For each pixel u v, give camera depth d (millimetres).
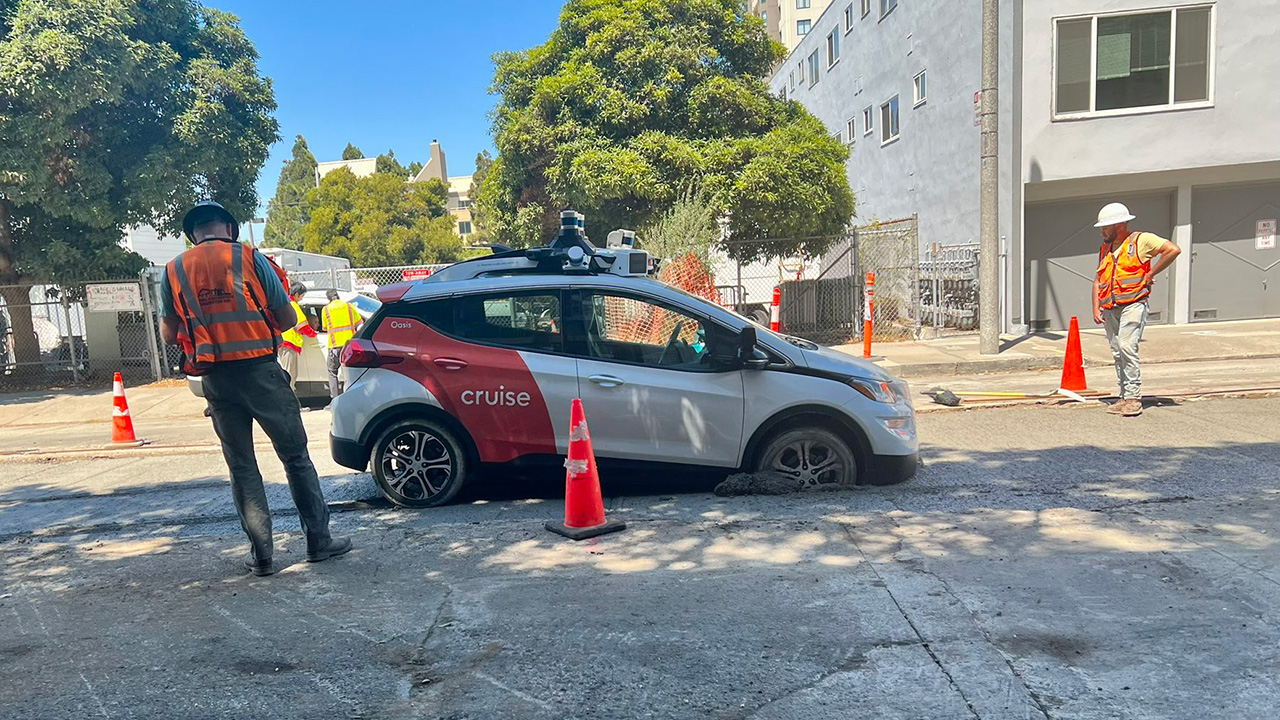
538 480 5668
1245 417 7277
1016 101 14320
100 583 4469
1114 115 14273
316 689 3146
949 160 17531
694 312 5520
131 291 14383
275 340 4379
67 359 15625
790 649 3309
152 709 3041
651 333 5555
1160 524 4578
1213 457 6004
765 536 4680
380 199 45000
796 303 16422
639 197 14484
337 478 6754
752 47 16391
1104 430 7105
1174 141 14242
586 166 14039
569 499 4902
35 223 14602
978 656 3186
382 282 19812
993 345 12055
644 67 15023
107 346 15188
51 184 13391
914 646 3287
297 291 10766
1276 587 3684
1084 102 14312
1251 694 2850
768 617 3611
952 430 7445
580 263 5848
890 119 21250
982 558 4191
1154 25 14094
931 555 4262
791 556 4348
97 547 5188
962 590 3797
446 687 3123
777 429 5543
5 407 12938
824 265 18922
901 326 15562
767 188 13805
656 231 13664
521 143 15273
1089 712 2781
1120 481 5516
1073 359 8820
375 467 5676
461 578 4254
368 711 2977
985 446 6742
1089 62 14219
